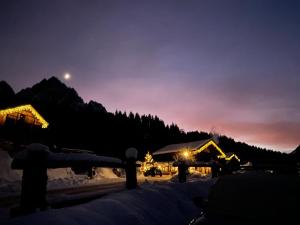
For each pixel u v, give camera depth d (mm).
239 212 3566
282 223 3232
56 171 21234
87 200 4598
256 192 3824
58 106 60688
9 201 7906
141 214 4586
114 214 4031
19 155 3367
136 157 6094
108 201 4395
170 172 38688
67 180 17344
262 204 3586
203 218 3619
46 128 29594
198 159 38156
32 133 27281
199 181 8898
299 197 3553
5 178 15719
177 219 5359
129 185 5875
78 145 46906
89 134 52188
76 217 3387
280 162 11664
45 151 3434
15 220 2873
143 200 5254
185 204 6328
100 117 61531
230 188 4059
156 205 5383
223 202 3834
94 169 27016
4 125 25203
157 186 6770
